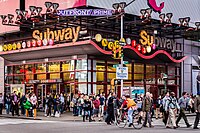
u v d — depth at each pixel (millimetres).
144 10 35125
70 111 36438
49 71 38656
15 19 40031
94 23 35094
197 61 46344
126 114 22062
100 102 30766
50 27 36875
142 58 39219
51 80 37500
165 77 38781
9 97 35219
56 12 32531
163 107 21859
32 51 38406
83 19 33781
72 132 18453
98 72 36281
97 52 34500
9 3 41062
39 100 38969
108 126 22328
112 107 24094
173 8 41344
